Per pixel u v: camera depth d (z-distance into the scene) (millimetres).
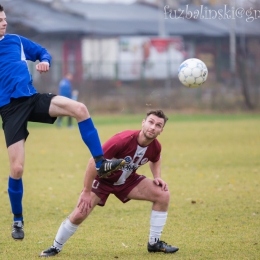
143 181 22719
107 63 127625
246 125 92938
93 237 26062
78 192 38438
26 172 47625
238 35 181750
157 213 22875
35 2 185375
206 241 25000
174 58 167500
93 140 21047
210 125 94312
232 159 54500
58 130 91500
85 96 122500
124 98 123750
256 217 29984
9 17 120125
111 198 36000
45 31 168375
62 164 52375
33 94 22031
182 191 38219
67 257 22453
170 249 23078
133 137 21672
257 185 40250
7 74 21969
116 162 20297
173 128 89688
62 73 127938
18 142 21688
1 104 21859
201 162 52719
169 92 125188
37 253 23234
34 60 23484
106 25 193875
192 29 193250
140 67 141500
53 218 30516
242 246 23969
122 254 22953
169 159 55156
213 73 184375
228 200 34844
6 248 24109
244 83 122500
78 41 178000
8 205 33906
